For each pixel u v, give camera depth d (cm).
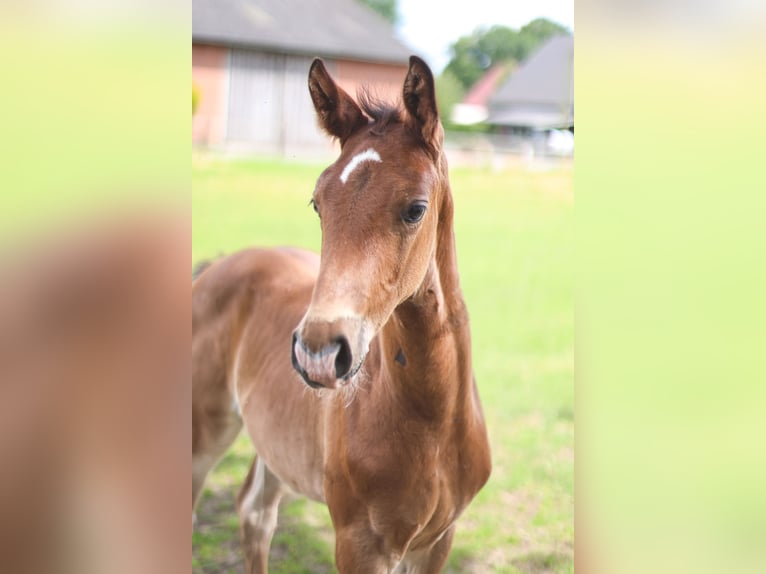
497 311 516
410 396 170
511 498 335
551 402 403
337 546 186
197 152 736
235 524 309
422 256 155
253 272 260
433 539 195
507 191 764
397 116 158
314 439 205
